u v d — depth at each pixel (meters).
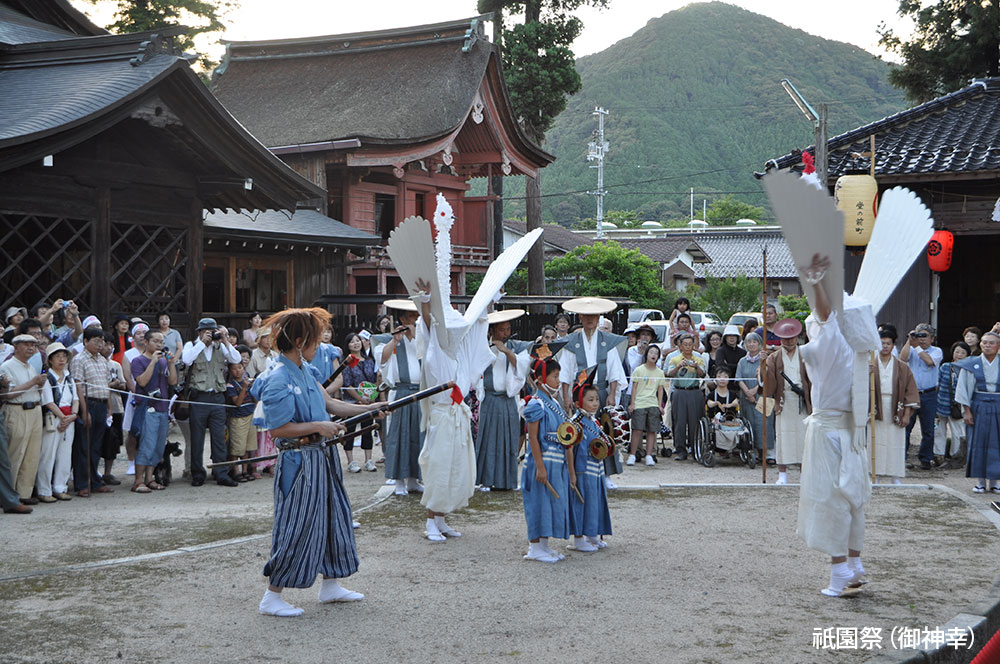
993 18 22.64
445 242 7.78
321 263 20.33
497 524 7.85
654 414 11.55
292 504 5.24
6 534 7.37
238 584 5.91
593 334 9.91
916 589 5.84
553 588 5.87
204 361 9.87
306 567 5.23
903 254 6.45
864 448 5.73
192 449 9.87
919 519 8.02
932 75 24.28
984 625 5.12
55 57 13.98
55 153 11.60
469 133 25.23
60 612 5.32
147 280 14.51
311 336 5.25
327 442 5.39
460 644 4.82
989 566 6.41
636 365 12.61
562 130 172.38
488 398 9.27
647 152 156.62
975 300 16.97
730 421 11.53
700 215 86.25
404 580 6.07
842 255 5.56
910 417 10.06
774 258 52.78
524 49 26.67
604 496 6.83
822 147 13.78
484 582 6.02
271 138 23.47
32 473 8.55
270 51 28.47
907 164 13.87
